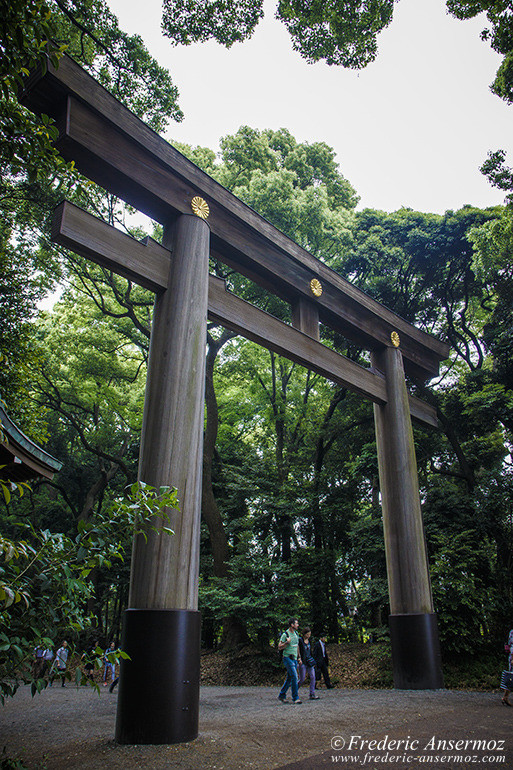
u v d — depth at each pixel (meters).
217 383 21.97
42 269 16.12
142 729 4.68
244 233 8.51
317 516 17.72
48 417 25.11
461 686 10.23
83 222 6.10
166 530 3.46
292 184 18.73
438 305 18.39
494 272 16.31
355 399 18.33
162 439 5.89
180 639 5.09
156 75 12.96
